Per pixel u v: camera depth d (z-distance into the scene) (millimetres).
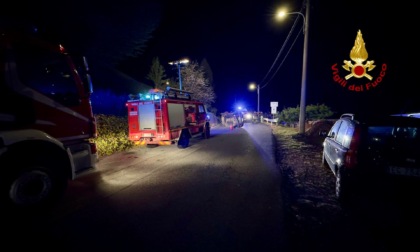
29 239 3248
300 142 11523
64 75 4715
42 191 4125
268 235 3178
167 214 3920
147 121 9922
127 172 6777
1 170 3697
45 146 4254
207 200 4496
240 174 6273
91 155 5223
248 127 24906
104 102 16375
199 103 13875
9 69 3871
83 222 3707
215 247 2936
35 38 4320
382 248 2844
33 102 4133
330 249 2840
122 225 3582
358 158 3766
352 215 3695
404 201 3613
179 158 8742
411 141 3988
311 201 4277
